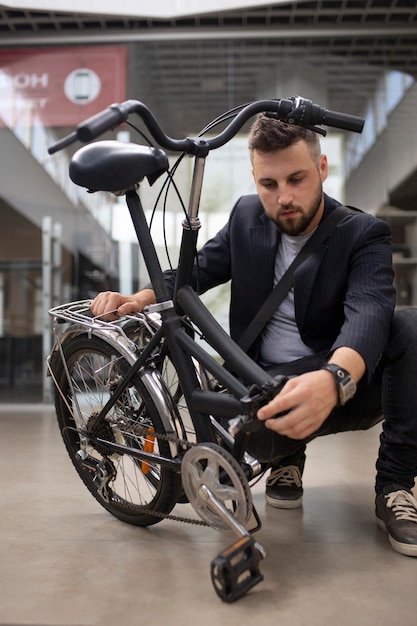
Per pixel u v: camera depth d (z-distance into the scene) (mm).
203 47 4129
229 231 1506
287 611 918
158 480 1303
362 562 1129
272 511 1479
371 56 4117
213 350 1126
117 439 1344
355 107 4082
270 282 1375
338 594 982
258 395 999
